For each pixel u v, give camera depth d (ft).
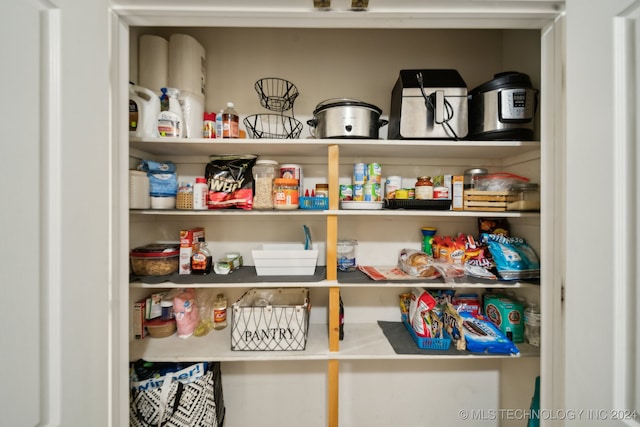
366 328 3.91
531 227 3.43
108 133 1.95
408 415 4.11
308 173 3.96
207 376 3.23
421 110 3.17
